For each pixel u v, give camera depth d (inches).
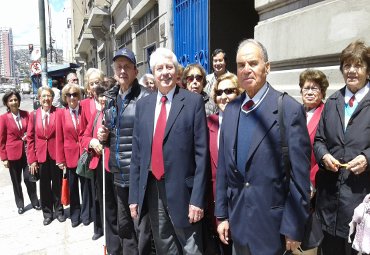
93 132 179.8
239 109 98.9
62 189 212.1
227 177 100.0
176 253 123.5
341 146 105.0
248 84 94.3
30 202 272.2
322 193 109.6
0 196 290.4
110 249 164.9
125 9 551.5
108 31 717.9
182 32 303.3
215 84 131.6
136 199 127.3
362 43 105.6
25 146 246.1
